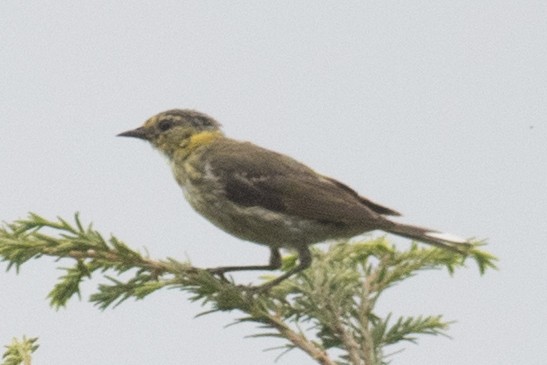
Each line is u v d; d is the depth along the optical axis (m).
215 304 9.93
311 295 9.89
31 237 9.39
